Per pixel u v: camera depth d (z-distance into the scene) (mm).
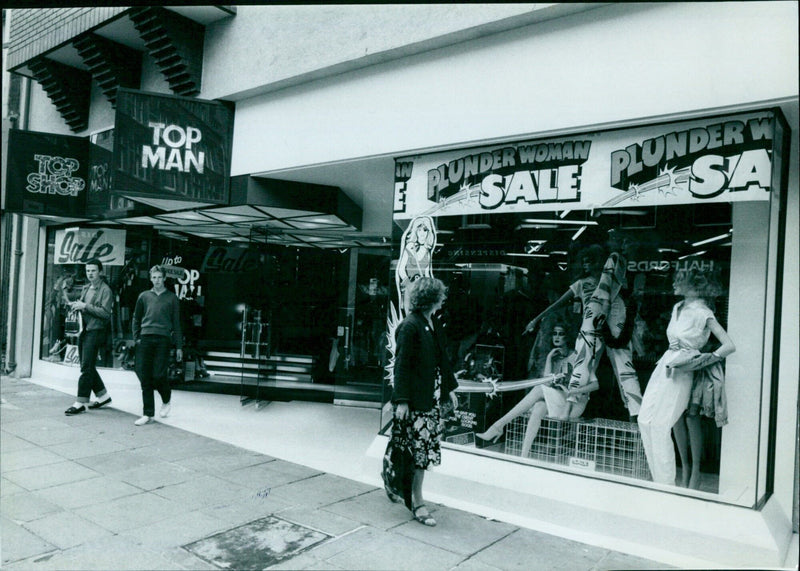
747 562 3586
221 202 6824
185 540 3854
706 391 3992
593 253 4434
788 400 4090
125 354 9727
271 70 6129
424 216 5273
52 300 10523
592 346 4461
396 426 4199
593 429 4438
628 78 4016
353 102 5633
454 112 4902
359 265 10062
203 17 6727
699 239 4020
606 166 4312
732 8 3619
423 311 4266
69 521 4141
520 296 4789
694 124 3934
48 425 6992
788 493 4074
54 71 9109
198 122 6789
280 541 3865
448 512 4492
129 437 6512
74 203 8969
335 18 5539
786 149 4027
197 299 9992
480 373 4973
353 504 4590
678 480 4062
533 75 4465
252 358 8453
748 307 3857
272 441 6547
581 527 4172
